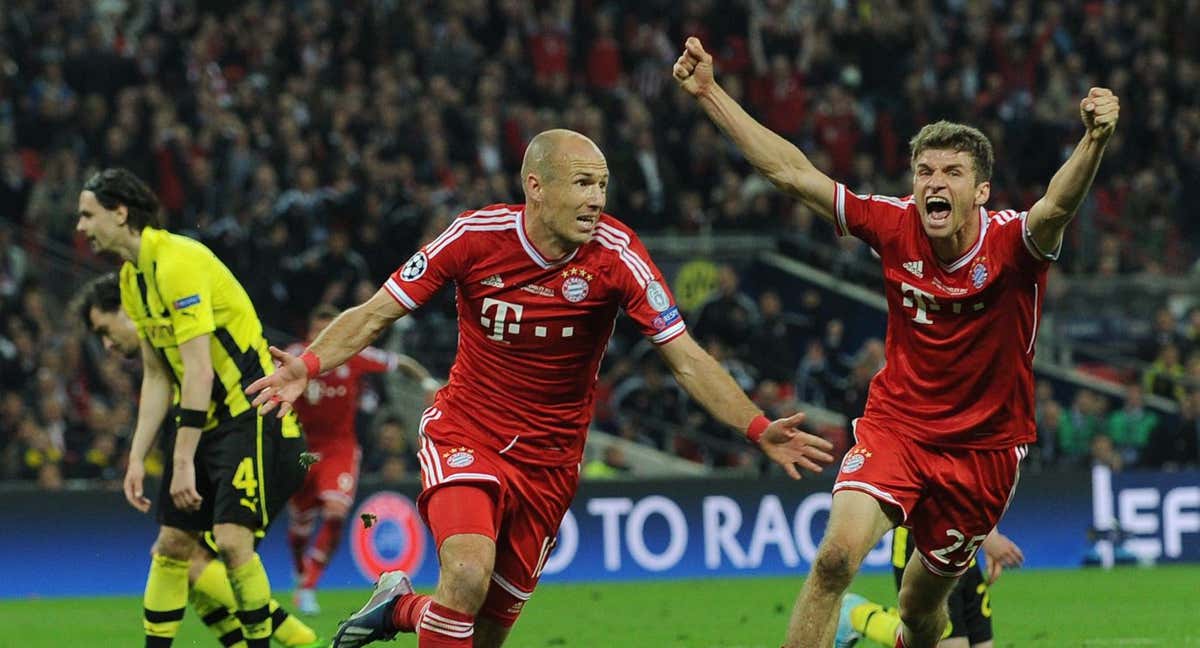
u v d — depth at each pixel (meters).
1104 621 24.08
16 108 41.12
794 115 47.16
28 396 35.06
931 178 13.12
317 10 46.03
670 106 45.53
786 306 44.91
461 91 45.56
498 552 13.64
